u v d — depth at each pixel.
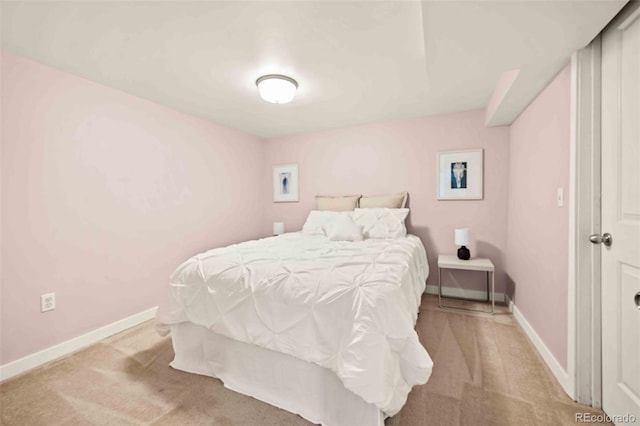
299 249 2.14
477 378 1.63
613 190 1.29
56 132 1.96
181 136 2.88
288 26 1.53
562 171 1.61
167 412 1.39
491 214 2.91
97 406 1.44
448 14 1.19
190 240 2.98
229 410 1.40
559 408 1.39
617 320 1.26
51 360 1.90
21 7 1.37
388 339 1.20
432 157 3.12
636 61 1.14
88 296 2.13
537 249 2.00
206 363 1.70
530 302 2.14
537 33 1.31
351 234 2.67
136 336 2.23
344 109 2.88
